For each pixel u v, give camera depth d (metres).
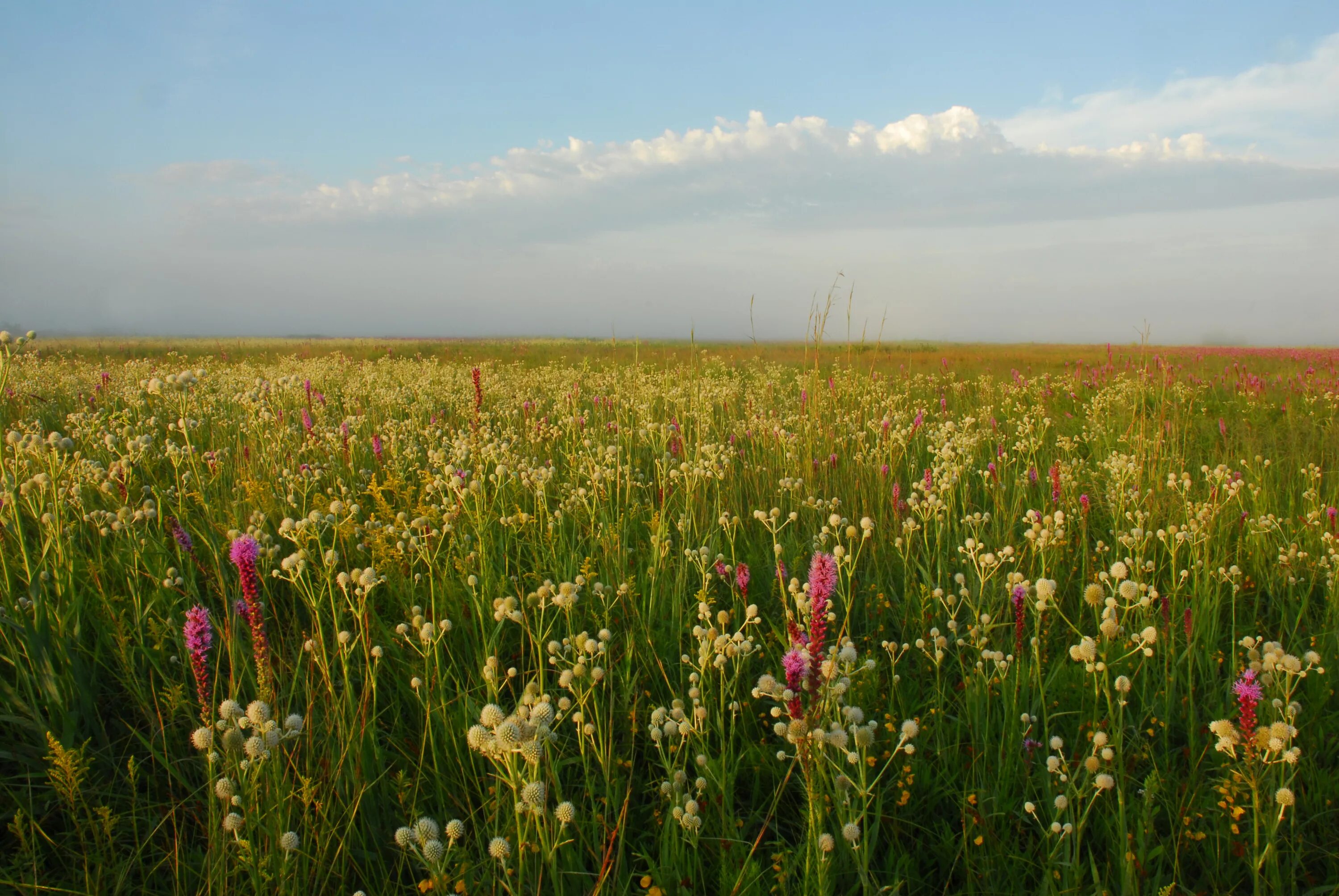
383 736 3.06
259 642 2.60
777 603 4.25
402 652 3.55
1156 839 2.56
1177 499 5.59
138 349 31.02
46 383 11.46
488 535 4.67
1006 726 2.96
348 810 2.51
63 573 3.55
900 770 2.85
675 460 6.49
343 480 6.10
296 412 8.94
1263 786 2.47
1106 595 4.04
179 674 3.35
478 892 2.23
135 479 5.33
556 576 4.26
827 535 4.64
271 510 4.72
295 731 2.18
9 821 2.57
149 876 2.31
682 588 4.19
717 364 18.62
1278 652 2.61
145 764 2.91
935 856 2.58
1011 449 7.87
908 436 7.73
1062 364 20.62
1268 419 9.76
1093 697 3.16
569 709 2.60
